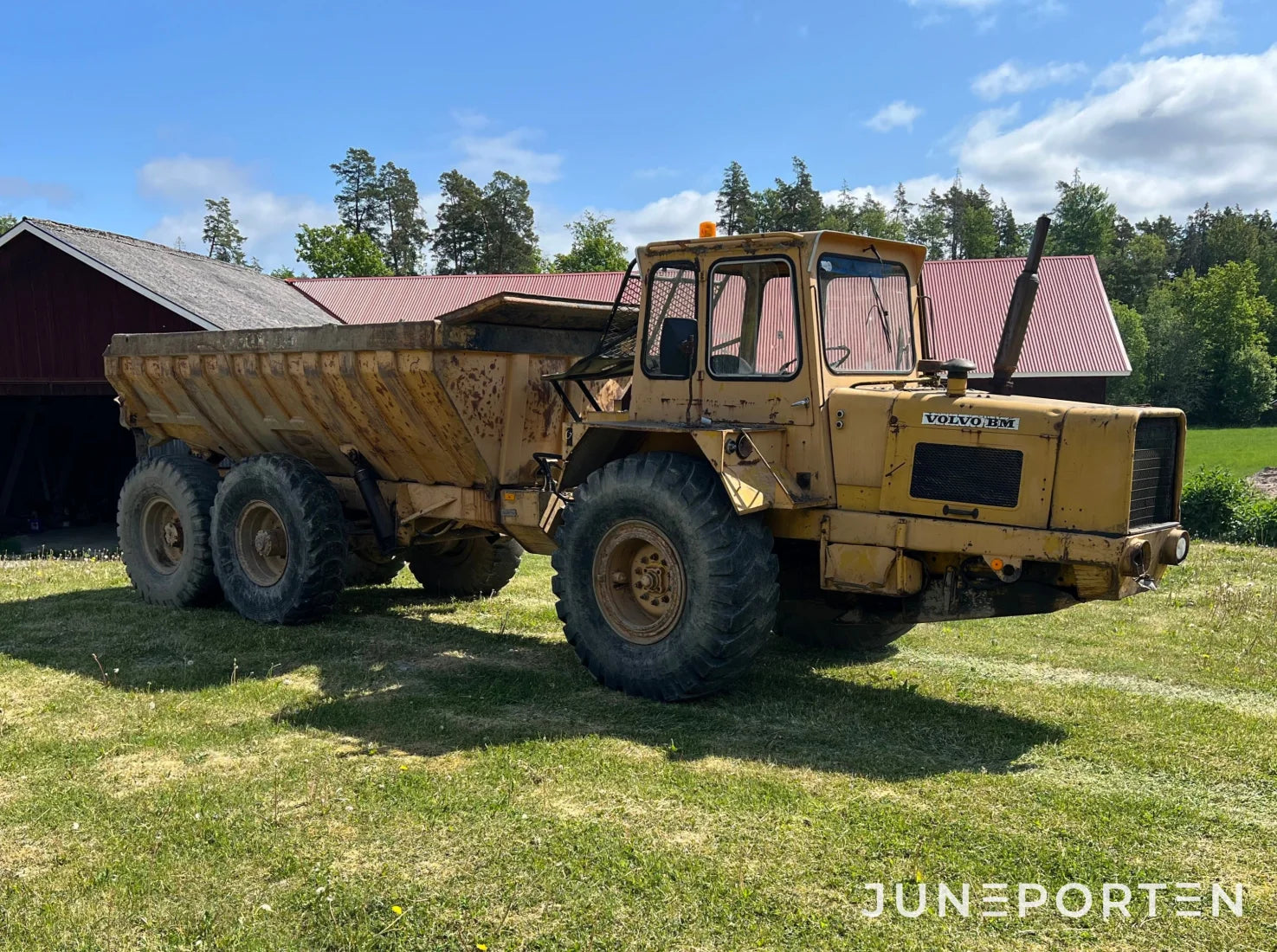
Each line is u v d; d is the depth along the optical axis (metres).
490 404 6.68
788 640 7.08
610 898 3.50
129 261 16.28
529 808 4.21
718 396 5.77
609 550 5.86
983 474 5.07
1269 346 82.94
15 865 3.80
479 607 8.48
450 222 66.06
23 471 20.16
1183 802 4.29
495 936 3.29
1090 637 7.27
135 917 3.43
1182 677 6.24
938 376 5.83
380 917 3.40
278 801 4.31
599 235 68.56
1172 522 5.21
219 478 8.42
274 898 3.54
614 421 6.02
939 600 5.47
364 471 7.57
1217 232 102.00
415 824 4.07
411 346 6.37
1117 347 27.00
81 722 5.36
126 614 8.01
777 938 3.27
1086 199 85.38
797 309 5.49
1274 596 8.67
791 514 5.64
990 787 4.44
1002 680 6.14
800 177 77.06
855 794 4.36
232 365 7.64
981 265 31.30
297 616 7.53
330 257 54.38
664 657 5.57
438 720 5.35
